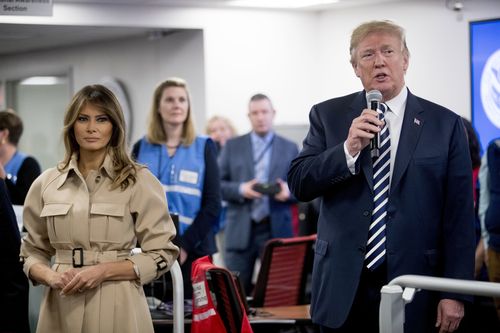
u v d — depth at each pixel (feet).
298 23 24.88
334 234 9.43
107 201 9.05
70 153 9.35
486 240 14.55
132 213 9.18
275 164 19.81
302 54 24.95
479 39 21.33
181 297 10.19
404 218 9.21
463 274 9.20
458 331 15.19
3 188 10.03
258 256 19.40
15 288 10.04
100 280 8.76
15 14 17.88
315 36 25.05
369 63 9.37
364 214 9.25
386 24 9.45
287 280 14.29
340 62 24.52
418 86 22.61
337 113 9.78
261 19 24.43
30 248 9.43
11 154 17.44
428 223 9.29
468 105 21.65
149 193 9.18
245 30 24.25
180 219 14.66
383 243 9.23
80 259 8.96
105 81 27.50
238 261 19.39
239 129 24.30
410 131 9.37
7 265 10.00
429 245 9.32
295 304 14.44
